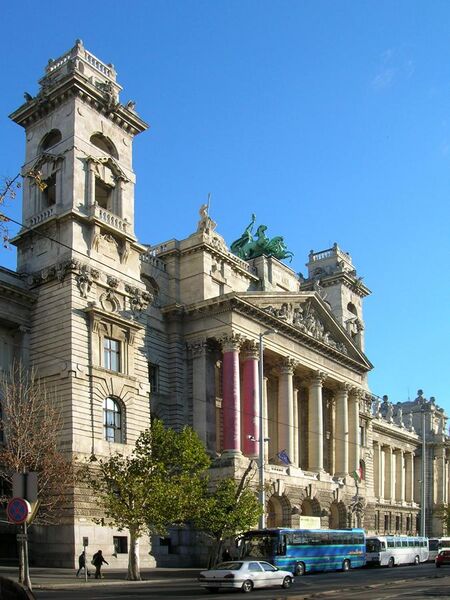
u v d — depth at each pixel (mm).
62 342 53438
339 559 59469
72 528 49156
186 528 62281
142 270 66000
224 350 65250
